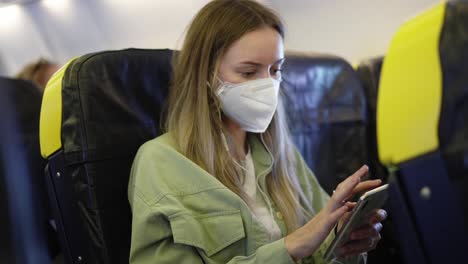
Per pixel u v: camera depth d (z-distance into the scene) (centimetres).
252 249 104
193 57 114
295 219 122
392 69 53
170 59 131
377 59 199
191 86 114
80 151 111
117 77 119
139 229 100
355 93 188
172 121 117
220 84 113
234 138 123
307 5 281
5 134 86
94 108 113
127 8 385
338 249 101
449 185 47
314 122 175
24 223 88
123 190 115
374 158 192
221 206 104
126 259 113
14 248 86
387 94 53
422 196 49
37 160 164
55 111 115
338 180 179
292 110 167
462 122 47
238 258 98
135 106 121
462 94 47
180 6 358
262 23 112
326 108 180
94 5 400
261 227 106
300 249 93
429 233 49
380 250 173
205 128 112
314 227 92
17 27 443
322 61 183
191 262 98
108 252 110
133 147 119
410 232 51
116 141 115
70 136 112
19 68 444
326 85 182
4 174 85
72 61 118
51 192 121
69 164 112
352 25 269
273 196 124
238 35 110
